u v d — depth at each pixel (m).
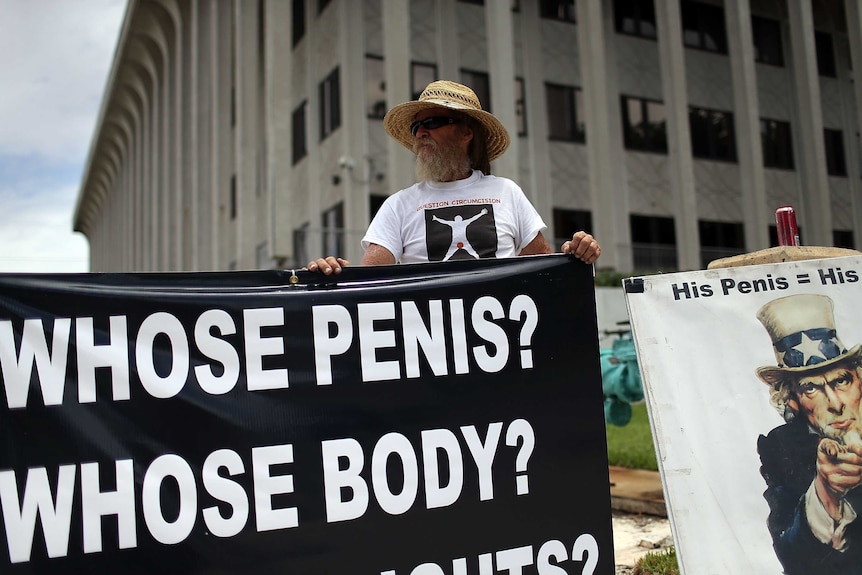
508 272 2.84
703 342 2.83
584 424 2.82
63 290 2.39
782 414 2.77
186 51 21.53
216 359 2.49
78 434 2.32
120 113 33.00
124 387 2.39
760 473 2.70
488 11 14.34
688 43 20.30
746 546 2.63
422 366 2.68
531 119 17.69
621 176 18.58
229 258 18.44
